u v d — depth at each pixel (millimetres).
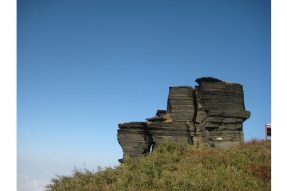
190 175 24172
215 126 36625
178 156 30359
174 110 39281
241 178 22375
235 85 38094
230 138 36719
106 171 27750
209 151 29891
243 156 26219
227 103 37500
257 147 27891
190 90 39500
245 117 37594
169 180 23469
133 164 28625
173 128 38469
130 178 25297
